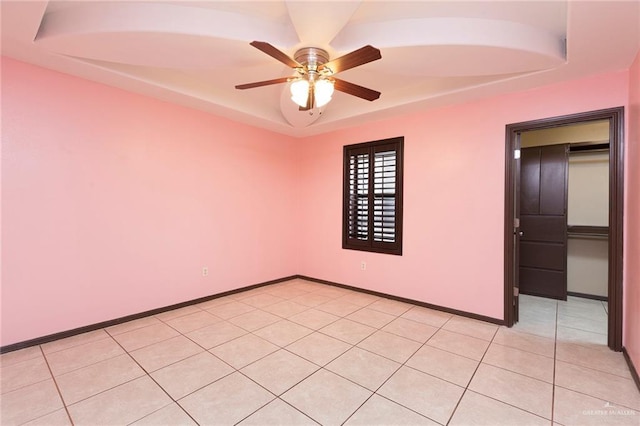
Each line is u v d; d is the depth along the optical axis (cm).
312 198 489
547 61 237
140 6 200
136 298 324
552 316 338
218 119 394
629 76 248
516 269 318
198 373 223
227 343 271
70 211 280
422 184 366
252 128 436
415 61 238
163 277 345
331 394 199
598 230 387
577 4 172
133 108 318
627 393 199
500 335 289
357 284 433
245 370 227
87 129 288
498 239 313
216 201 394
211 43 214
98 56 237
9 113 248
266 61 241
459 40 211
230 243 412
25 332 258
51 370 225
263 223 455
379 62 240
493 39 213
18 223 254
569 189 417
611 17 183
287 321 323
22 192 255
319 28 197
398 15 212
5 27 203
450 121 344
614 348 257
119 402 190
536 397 196
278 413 181
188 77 323
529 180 418
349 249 441
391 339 280
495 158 315
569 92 276
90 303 293
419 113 369
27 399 192
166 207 346
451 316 337
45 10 199
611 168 259
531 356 248
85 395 197
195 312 348
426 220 363
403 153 383
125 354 250
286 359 243
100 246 298
